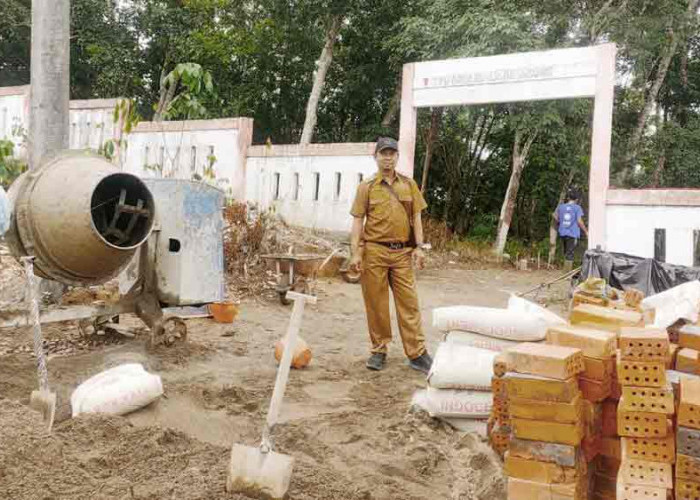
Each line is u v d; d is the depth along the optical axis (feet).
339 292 32.12
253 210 40.45
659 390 9.39
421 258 19.65
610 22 54.39
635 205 35.29
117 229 17.40
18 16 78.18
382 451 13.34
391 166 19.36
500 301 34.78
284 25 70.54
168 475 11.08
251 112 78.07
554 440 10.06
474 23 52.60
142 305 19.29
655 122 71.72
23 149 45.19
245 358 19.81
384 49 67.41
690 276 24.66
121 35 80.69
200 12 76.02
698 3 62.23
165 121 51.93
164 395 15.14
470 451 13.29
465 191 74.74
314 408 15.70
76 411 13.42
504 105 62.90
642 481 9.36
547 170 69.05
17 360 17.81
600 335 10.87
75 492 10.27
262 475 10.43
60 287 21.95
